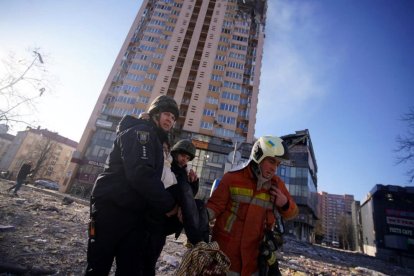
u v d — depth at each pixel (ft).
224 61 141.69
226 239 6.00
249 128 126.72
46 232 15.75
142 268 4.91
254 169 6.56
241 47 148.66
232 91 136.15
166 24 150.30
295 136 144.36
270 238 6.01
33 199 33.81
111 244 4.68
